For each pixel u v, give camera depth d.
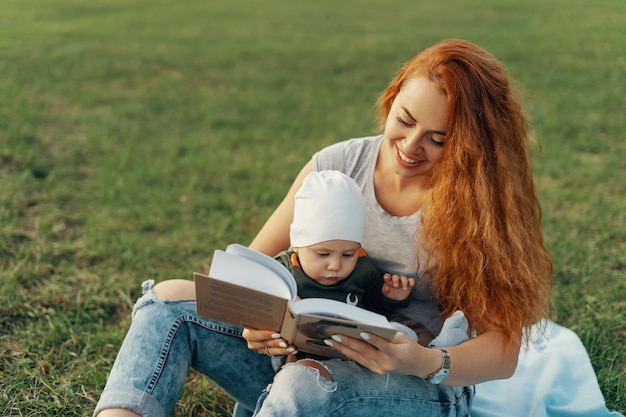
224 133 8.44
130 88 10.23
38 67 10.84
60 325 4.08
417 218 2.86
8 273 4.57
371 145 3.03
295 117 9.26
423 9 17.98
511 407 3.43
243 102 9.86
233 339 2.80
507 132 2.72
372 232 2.94
